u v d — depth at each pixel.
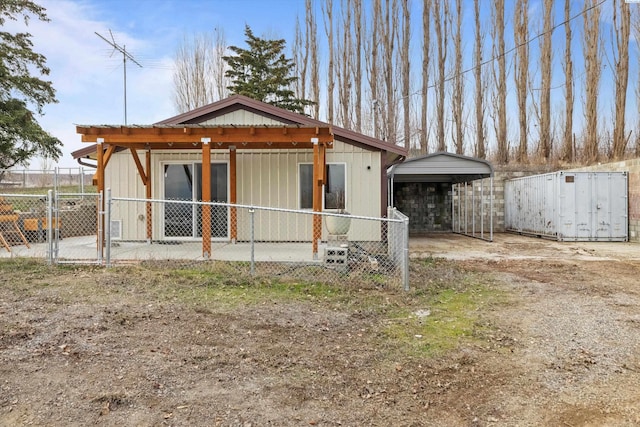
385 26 25.31
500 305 5.38
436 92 24.52
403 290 5.91
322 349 3.73
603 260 9.19
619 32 18.86
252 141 7.95
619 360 3.57
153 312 4.61
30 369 3.15
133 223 10.02
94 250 8.62
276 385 3.02
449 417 2.67
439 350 3.76
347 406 2.77
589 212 13.02
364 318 4.68
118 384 2.96
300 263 7.14
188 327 4.18
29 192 16.91
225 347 3.71
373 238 9.88
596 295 5.95
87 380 3.01
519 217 15.77
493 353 3.72
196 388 2.95
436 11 24.20
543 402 2.86
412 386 3.07
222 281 6.07
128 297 5.16
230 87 27.58
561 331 4.34
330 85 27.94
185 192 10.09
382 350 3.74
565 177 13.03
